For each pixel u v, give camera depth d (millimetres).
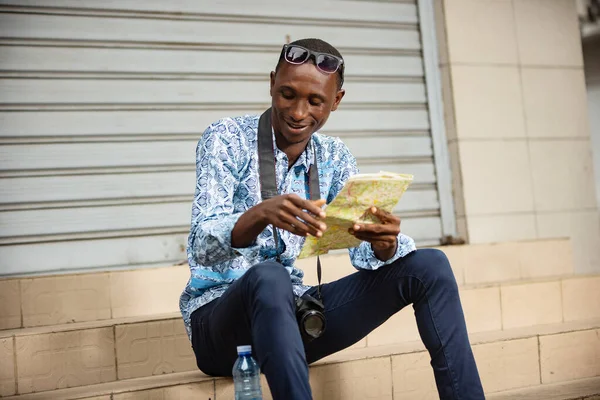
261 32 4836
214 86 4684
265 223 2209
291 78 2420
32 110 4254
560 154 5258
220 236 2248
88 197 4309
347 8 5059
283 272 2199
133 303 3830
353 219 2262
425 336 2465
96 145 4367
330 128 4926
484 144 5074
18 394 3021
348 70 5012
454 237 5031
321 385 2953
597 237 5293
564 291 4141
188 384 2721
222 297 2371
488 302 3949
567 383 3516
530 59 5254
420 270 2461
